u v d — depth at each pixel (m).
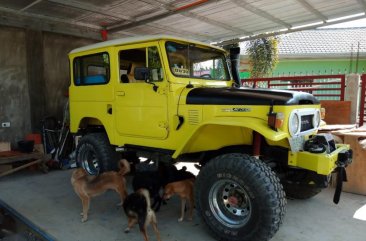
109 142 4.40
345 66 12.91
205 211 2.95
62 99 6.61
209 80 4.05
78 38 6.75
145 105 3.70
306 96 3.19
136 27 6.50
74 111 4.78
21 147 5.34
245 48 12.15
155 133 3.64
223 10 5.38
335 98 9.20
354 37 14.14
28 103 6.06
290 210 3.68
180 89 3.51
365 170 4.14
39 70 6.12
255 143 3.02
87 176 3.43
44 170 5.37
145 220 2.80
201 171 2.98
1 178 5.09
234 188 2.86
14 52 5.81
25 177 5.16
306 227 3.23
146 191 2.99
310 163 2.87
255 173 2.63
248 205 2.76
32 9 5.50
